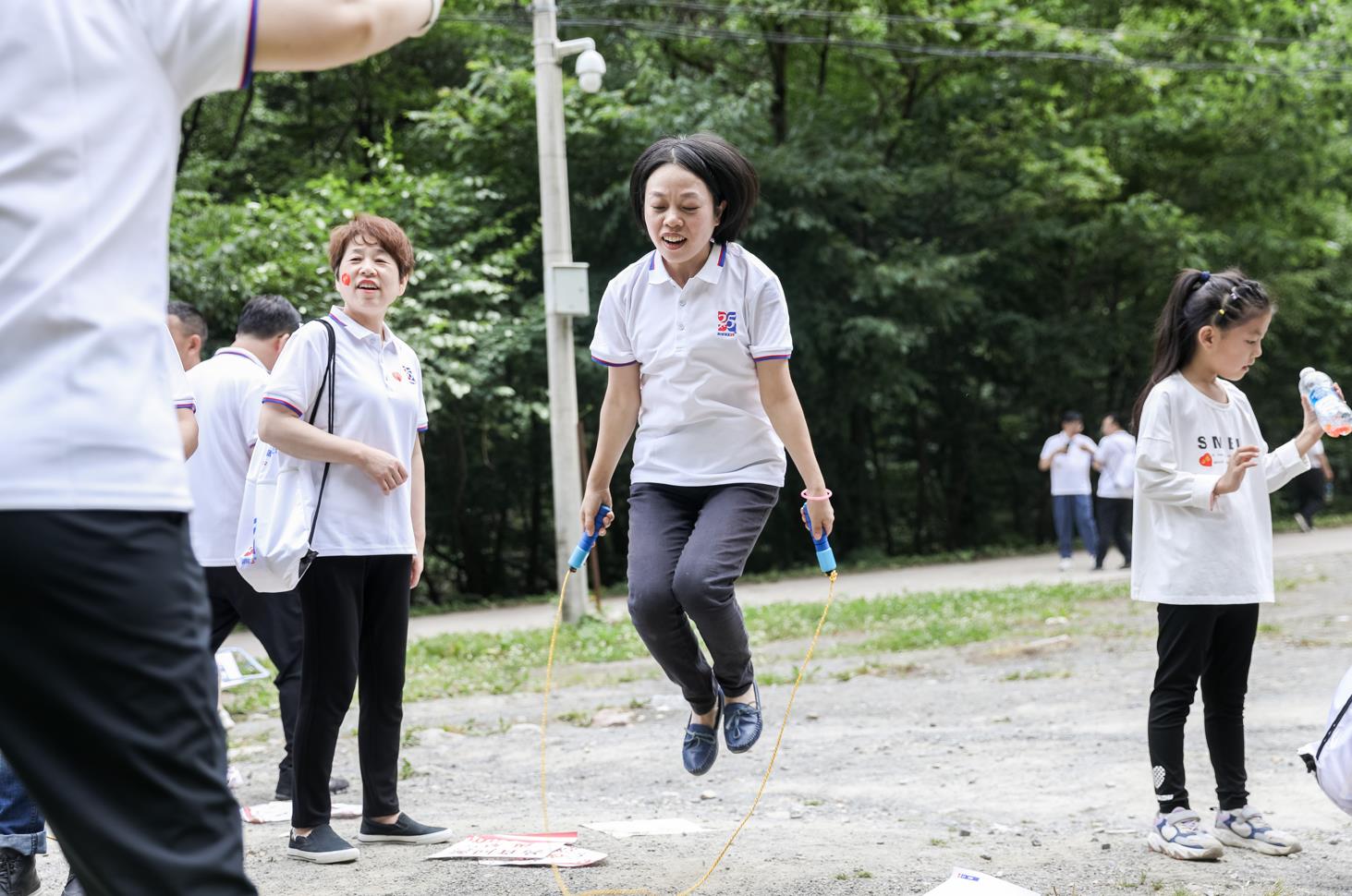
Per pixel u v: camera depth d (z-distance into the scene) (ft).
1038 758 20.33
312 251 51.75
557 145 39.83
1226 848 14.38
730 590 12.14
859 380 72.49
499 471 72.43
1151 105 79.97
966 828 15.64
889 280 66.59
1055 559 66.69
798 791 18.38
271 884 12.27
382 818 14.11
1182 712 14.21
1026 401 83.30
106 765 5.13
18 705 5.12
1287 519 87.40
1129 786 18.19
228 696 28.89
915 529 86.69
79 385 5.24
